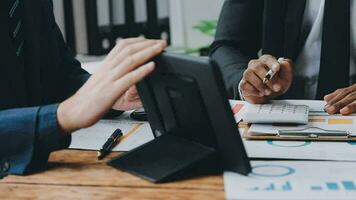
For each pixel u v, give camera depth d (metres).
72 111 0.95
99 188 0.84
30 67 1.34
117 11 2.71
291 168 0.89
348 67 1.79
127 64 0.91
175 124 0.94
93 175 0.90
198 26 2.88
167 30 2.82
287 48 1.87
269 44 1.90
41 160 0.96
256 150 1.00
